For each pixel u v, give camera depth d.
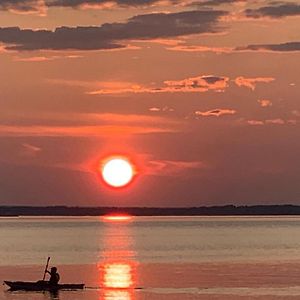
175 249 159.75
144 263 121.19
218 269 109.12
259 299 77.06
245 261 124.94
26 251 153.75
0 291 84.69
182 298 78.31
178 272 104.50
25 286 85.00
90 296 80.50
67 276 100.06
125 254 143.75
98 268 112.31
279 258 131.75
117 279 95.56
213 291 83.00
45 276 96.44
